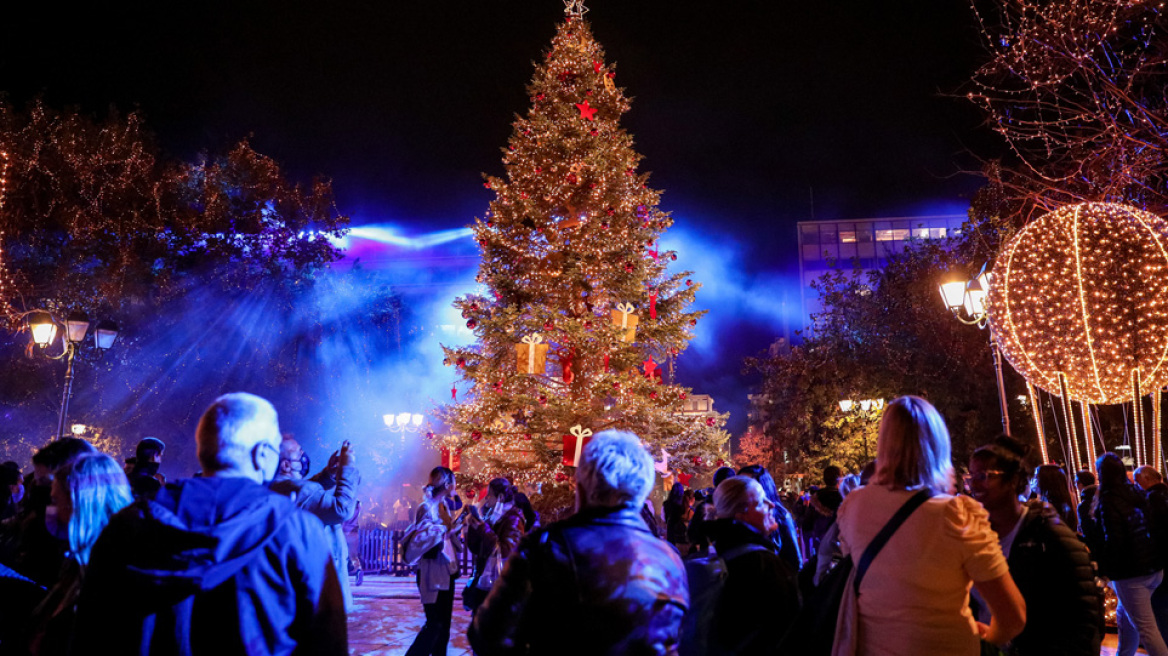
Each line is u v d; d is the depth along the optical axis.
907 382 27.80
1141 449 8.90
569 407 17.20
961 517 3.11
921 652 3.03
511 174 19.62
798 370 32.56
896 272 29.36
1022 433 23.08
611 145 19.27
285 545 2.50
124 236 25.95
